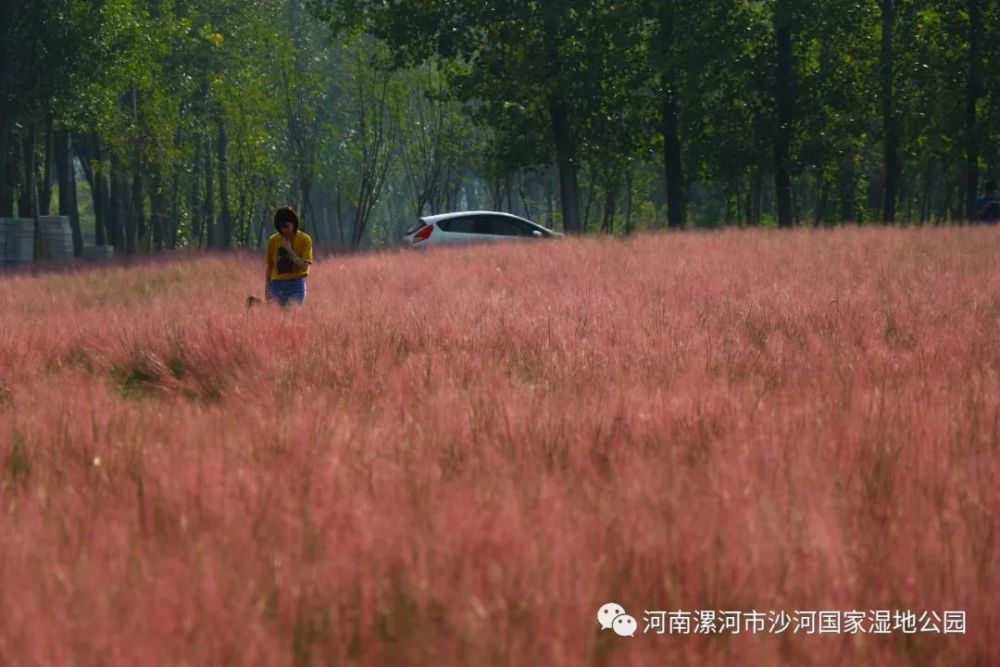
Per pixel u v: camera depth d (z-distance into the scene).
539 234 85.31
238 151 144.62
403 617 8.76
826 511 11.06
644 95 111.44
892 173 118.38
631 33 105.62
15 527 10.95
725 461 13.07
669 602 9.11
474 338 27.67
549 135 111.44
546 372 22.94
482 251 66.19
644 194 186.88
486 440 14.98
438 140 153.00
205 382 24.44
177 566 9.55
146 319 35.19
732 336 27.81
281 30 166.12
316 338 27.52
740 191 155.50
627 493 11.66
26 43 104.06
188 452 13.98
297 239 36.75
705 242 67.31
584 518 10.75
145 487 12.68
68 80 108.31
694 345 25.48
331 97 188.12
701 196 199.00
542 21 103.38
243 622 8.41
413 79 149.50
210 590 8.91
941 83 112.44
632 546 10.07
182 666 7.68
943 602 9.23
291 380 22.64
